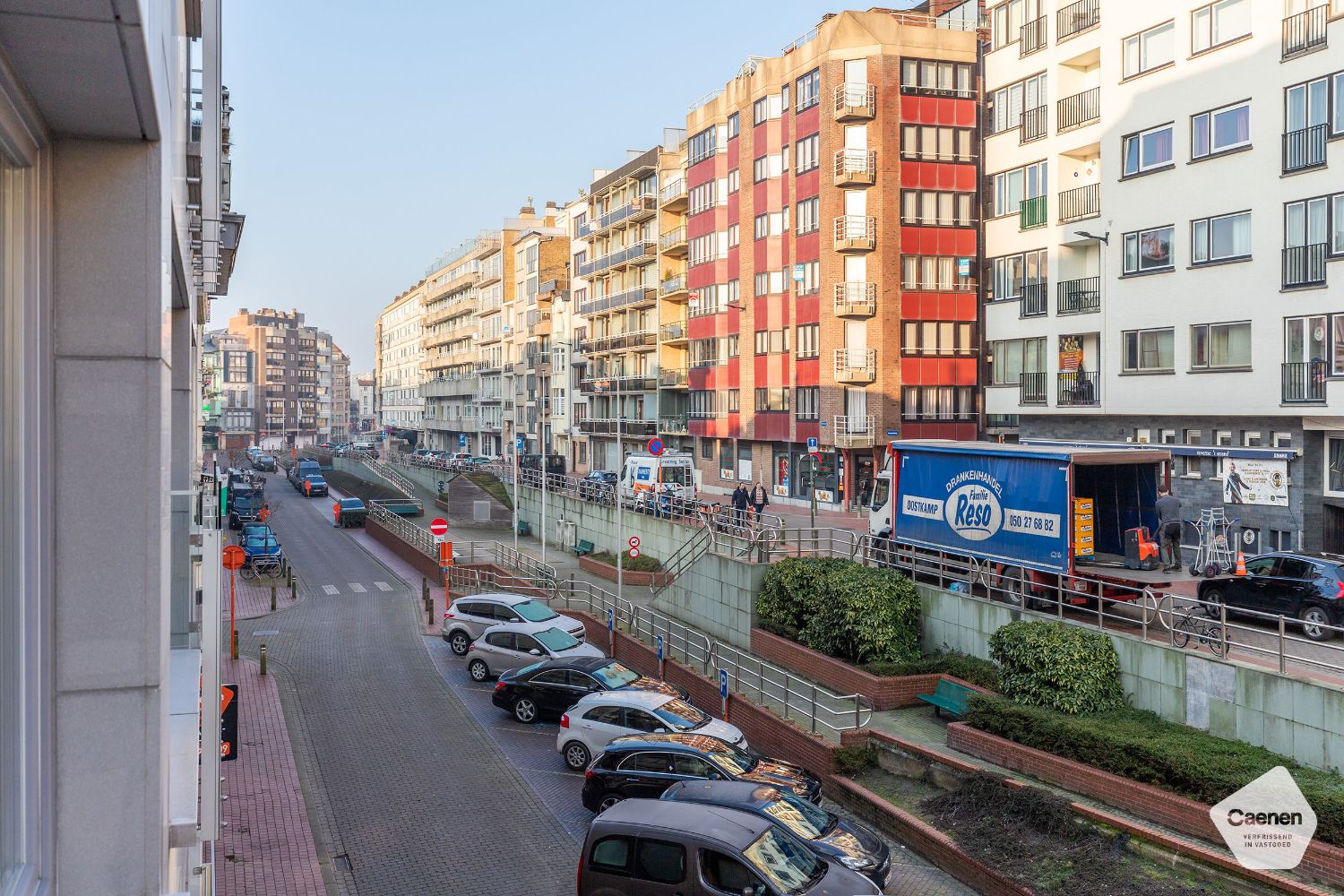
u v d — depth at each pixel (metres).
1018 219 37.62
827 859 11.46
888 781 16.31
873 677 19.42
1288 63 26.22
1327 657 16.14
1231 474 28.00
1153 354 30.70
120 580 3.88
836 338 45.09
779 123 50.00
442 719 21.23
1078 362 34.34
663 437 63.31
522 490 52.25
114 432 3.86
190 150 9.36
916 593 21.58
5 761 3.64
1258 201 27.11
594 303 72.75
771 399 50.53
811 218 46.91
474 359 103.56
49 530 3.80
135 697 3.92
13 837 3.69
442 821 15.77
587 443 76.69
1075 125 34.53
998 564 20.53
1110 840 12.88
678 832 11.18
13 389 3.60
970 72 45.28
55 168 3.79
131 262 3.87
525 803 16.53
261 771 17.75
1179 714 15.45
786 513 45.47
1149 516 20.06
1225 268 28.08
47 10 2.80
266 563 40.09
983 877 12.73
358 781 17.53
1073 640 16.53
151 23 3.32
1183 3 29.31
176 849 5.18
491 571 37.06
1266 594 18.39
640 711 17.72
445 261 120.75
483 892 13.38
